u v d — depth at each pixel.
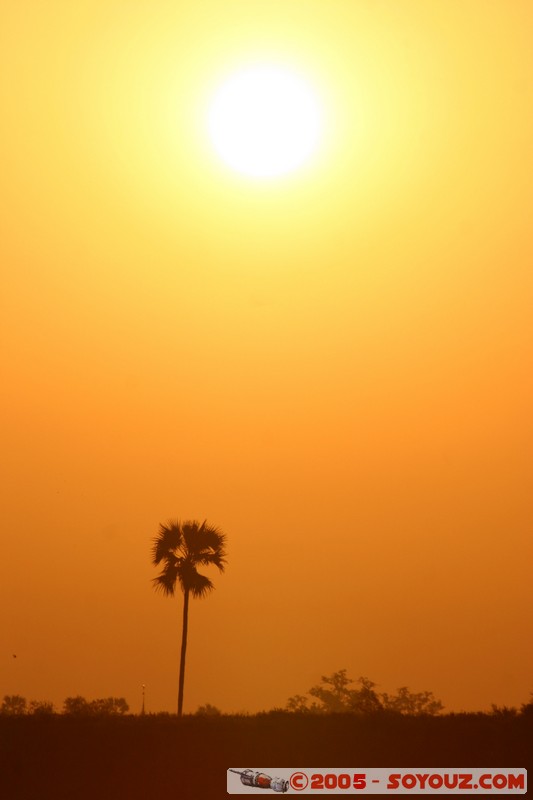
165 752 77.38
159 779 75.19
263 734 79.56
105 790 74.06
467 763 77.38
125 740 78.50
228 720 84.00
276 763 76.94
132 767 75.94
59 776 74.94
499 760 77.88
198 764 76.88
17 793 73.50
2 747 77.38
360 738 79.50
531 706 85.44
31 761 75.88
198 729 80.56
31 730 80.31
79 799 73.12
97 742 78.00
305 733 79.94
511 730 80.88
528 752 78.44
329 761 77.56
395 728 80.88
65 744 77.75
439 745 78.69
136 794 74.00
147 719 84.94
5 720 83.88
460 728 80.88
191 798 74.44
